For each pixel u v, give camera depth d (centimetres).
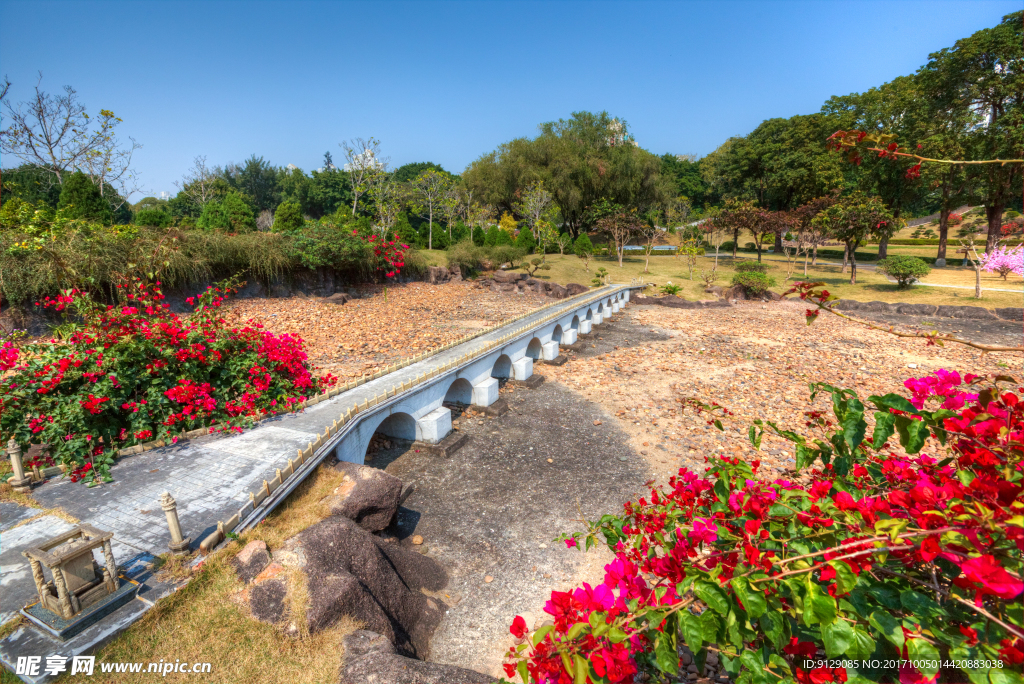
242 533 673
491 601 798
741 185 5725
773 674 226
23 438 798
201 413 941
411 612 733
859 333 2406
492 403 1516
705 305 3175
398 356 1684
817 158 4681
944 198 3984
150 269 1688
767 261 4741
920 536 198
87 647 503
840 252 5394
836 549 205
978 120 3381
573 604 265
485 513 1012
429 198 4116
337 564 671
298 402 1055
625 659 228
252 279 2219
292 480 783
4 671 482
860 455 337
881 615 220
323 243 2380
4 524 686
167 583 588
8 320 1448
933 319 2625
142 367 942
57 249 1573
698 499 319
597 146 4991
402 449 1239
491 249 3491
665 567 255
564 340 2286
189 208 6400
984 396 279
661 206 5416
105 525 682
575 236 5356
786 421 1426
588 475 1152
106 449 855
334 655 551
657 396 1630
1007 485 200
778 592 225
